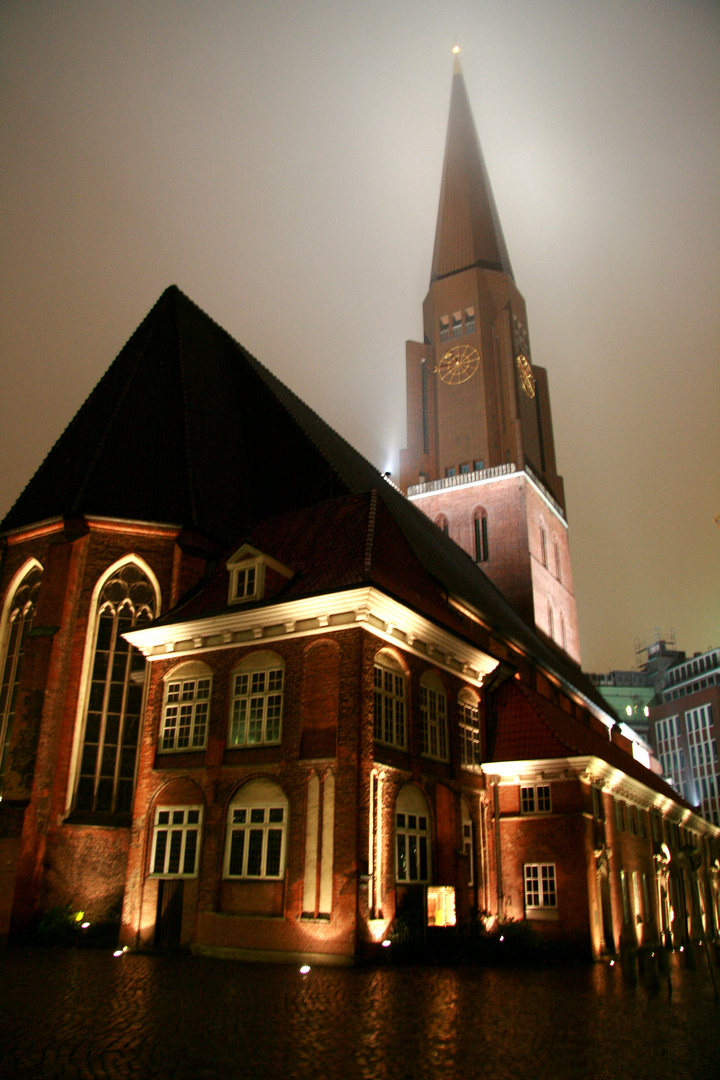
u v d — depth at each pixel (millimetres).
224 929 22922
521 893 29547
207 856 24078
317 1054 10781
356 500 29672
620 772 33875
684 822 51156
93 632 29750
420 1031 12547
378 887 22500
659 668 125500
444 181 88812
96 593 30203
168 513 31562
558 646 71688
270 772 23812
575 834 29250
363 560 25703
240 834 23828
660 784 49406
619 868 33719
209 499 33625
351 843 21781
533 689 46219
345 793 22344
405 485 76312
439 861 25844
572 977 21125
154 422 34750
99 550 30719
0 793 28922
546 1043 12055
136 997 14836
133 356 38000
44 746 27594
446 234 85312
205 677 26484
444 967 22078
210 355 41500
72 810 27594
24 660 28719
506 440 73562
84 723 28688
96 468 32312
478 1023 13422
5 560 32438
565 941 28016
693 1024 14117
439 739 27875
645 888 37844
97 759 28484
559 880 29000
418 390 79500
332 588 24203
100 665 29578
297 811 22969
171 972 18688
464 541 70250
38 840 26594
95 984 16422
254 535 30656
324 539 28328
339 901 21422
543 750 30781
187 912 24031
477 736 31203
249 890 23031
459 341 78625
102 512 30922
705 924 52625
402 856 24188
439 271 84062
